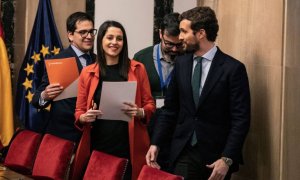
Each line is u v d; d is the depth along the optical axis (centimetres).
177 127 384
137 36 664
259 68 413
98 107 406
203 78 376
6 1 626
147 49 499
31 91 598
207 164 368
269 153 403
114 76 408
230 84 364
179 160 378
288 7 389
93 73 411
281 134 393
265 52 407
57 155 411
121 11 656
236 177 445
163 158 467
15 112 618
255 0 418
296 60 397
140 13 664
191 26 370
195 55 380
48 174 413
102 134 404
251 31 422
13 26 631
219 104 369
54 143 422
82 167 405
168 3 671
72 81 448
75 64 449
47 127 484
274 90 397
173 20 464
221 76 367
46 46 604
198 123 372
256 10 417
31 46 607
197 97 374
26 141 461
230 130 365
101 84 408
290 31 392
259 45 413
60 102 470
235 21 443
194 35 371
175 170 380
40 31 607
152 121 474
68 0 629
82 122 398
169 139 400
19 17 631
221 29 462
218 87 367
